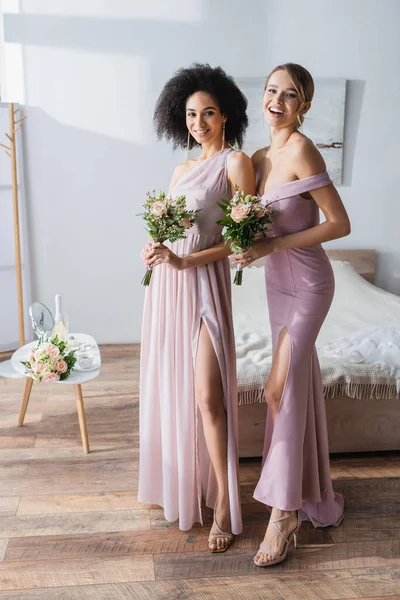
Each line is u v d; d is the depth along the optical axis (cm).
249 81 439
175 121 239
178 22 432
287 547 220
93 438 311
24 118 425
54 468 281
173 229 211
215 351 222
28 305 457
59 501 254
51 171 442
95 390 373
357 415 284
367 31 444
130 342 472
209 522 241
